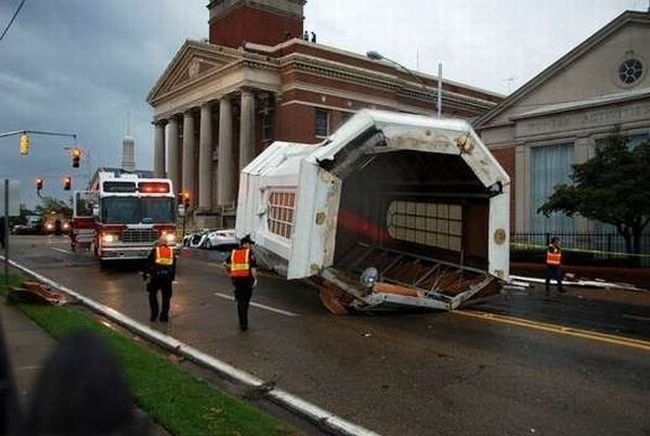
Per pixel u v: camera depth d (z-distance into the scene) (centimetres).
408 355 892
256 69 4906
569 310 1370
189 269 2294
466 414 632
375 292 1192
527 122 2998
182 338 1038
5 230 1634
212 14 5950
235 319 1212
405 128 1170
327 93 4972
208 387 688
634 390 711
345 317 1221
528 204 2986
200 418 574
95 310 1367
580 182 2195
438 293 1292
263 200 1595
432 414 633
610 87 2694
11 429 103
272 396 700
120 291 1686
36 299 1320
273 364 848
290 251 1277
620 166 2059
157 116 6191
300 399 685
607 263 2139
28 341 919
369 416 627
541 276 2177
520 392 707
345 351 921
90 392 99
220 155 5166
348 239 1556
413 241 1509
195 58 5472
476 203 1327
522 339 1002
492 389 720
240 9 5519
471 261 1334
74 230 3189
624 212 2005
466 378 768
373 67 5197
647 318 1258
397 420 614
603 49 2723
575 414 630
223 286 1772
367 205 1591
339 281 1200
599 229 2678
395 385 740
